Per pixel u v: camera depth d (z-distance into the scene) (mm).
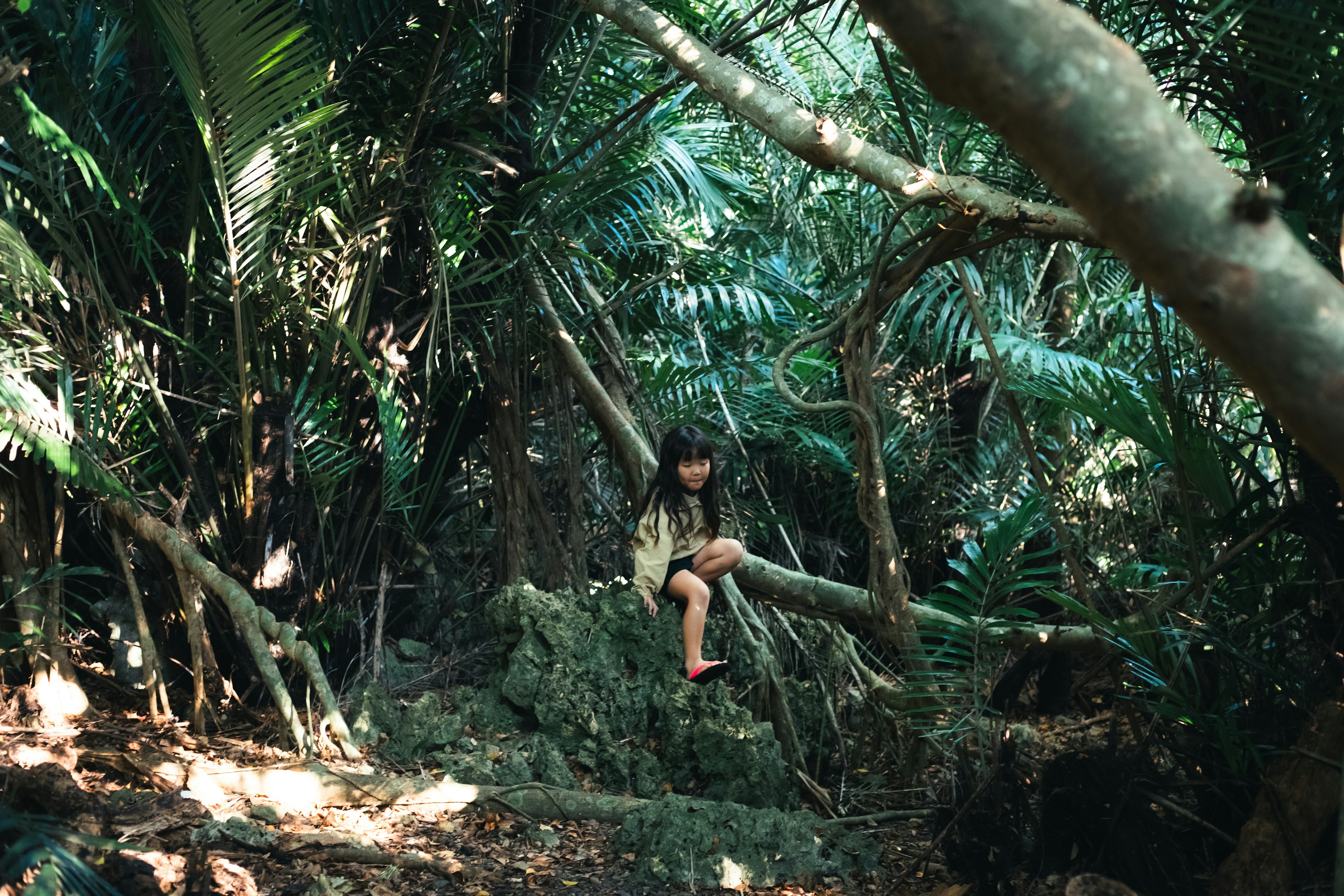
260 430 4430
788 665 5109
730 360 6273
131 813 3064
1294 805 2559
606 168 5289
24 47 4047
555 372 5305
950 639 3592
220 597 4148
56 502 4254
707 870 3135
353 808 3562
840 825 3545
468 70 4816
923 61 996
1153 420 3465
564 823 3580
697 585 4184
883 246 3406
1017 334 5895
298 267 4562
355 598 4965
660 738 4203
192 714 4348
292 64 3799
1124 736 4621
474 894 2934
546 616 4262
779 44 5309
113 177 4234
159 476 4547
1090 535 5691
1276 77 2684
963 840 3016
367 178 4574
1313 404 939
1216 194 923
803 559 6520
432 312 4707
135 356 4242
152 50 4477
